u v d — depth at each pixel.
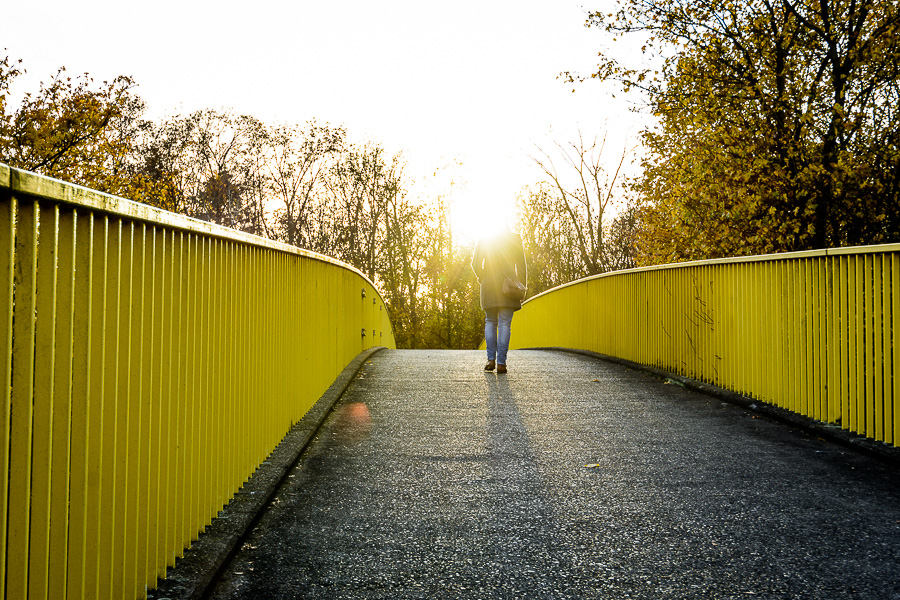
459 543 3.14
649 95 11.99
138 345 2.32
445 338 42.53
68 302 1.87
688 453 4.70
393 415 5.95
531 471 4.30
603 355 10.56
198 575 2.62
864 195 10.52
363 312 10.69
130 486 2.28
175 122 36.22
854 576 2.77
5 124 18.09
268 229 40.03
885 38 10.43
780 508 3.58
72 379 1.91
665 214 13.41
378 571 2.84
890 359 4.41
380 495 3.82
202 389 3.01
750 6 11.15
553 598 2.61
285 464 4.12
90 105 18.69
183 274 2.76
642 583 2.73
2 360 1.58
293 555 2.99
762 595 2.62
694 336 7.51
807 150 10.65
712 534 3.23
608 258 28.41
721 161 11.42
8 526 1.63
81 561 1.95
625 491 3.89
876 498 3.71
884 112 10.58
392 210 41.41
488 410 6.20
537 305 16.89
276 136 39.00
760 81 10.98
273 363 4.39
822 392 5.16
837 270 4.98
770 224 11.05
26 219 1.68
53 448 1.82
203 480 3.05
